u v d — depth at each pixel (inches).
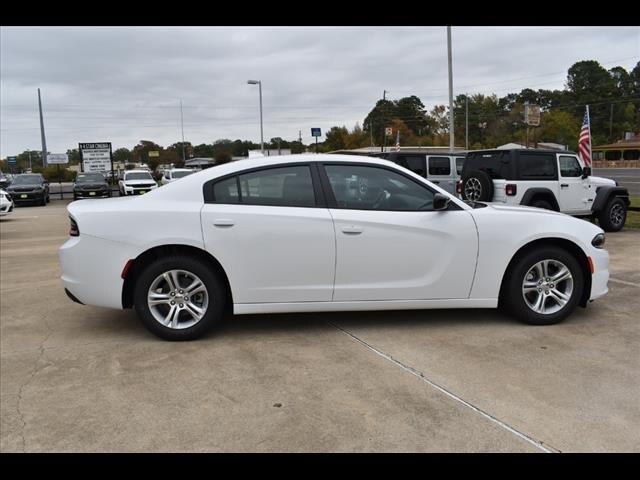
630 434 116.9
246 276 175.5
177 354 166.1
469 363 156.1
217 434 118.4
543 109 3853.3
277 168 180.9
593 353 163.2
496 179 403.9
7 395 138.7
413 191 186.1
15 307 223.0
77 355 166.2
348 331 185.8
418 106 3570.4
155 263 173.2
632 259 315.3
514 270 187.5
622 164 2770.7
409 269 182.1
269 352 166.7
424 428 120.0
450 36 769.6
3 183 1293.1
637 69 3993.6
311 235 175.5
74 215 175.6
